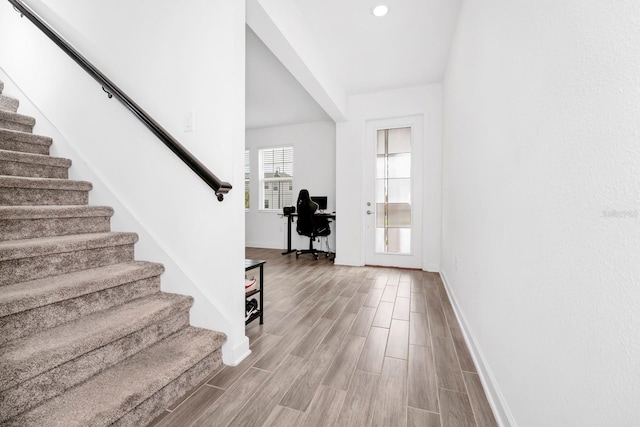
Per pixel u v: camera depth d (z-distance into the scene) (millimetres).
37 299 1161
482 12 1617
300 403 1281
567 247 741
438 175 3875
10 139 1940
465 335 1927
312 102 4551
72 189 1903
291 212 5539
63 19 2053
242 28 1639
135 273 1565
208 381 1434
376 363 1618
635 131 531
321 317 2289
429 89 3895
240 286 1670
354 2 2291
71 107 2072
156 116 1762
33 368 972
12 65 2340
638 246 522
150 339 1432
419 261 4078
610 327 584
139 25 1792
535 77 939
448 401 1308
